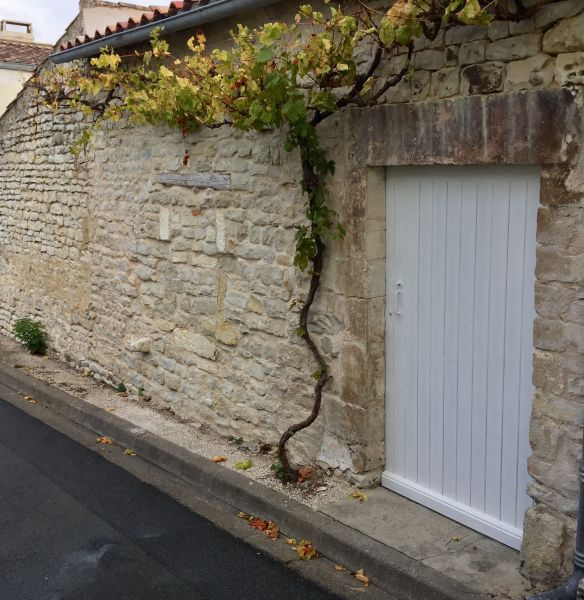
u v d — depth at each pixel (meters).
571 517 3.53
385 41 3.70
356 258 4.56
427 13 3.63
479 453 4.17
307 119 4.75
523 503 3.96
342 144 4.57
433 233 4.25
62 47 7.34
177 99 5.13
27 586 4.05
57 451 6.15
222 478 5.14
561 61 3.37
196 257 6.11
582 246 3.35
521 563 3.77
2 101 15.38
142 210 6.77
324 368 4.88
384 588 3.94
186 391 6.44
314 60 4.13
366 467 4.77
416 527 4.30
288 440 5.34
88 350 8.13
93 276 7.82
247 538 4.55
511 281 3.86
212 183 5.77
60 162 8.28
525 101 3.49
